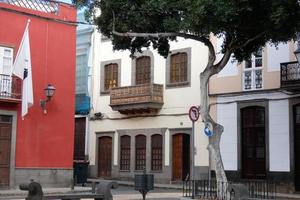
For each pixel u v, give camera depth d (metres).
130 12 16.61
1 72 21.62
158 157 28.89
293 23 15.23
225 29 15.54
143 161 29.61
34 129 22.58
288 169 23.45
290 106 23.58
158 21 16.77
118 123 31.09
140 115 29.95
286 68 23.17
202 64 27.19
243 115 25.25
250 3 14.63
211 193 16.17
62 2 23.89
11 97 21.61
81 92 33.00
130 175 30.03
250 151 24.84
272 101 24.19
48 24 23.30
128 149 30.50
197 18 14.39
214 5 14.08
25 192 20.36
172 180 27.97
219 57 25.70
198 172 26.48
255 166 24.61
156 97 28.69
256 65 24.89
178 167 27.86
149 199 17.77
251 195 16.45
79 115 33.12
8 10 21.98
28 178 22.19
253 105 24.77
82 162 25.38
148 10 16.23
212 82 26.22
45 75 23.05
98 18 17.59
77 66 33.22
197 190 16.56
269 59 24.38
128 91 29.70
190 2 14.63
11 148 21.80
